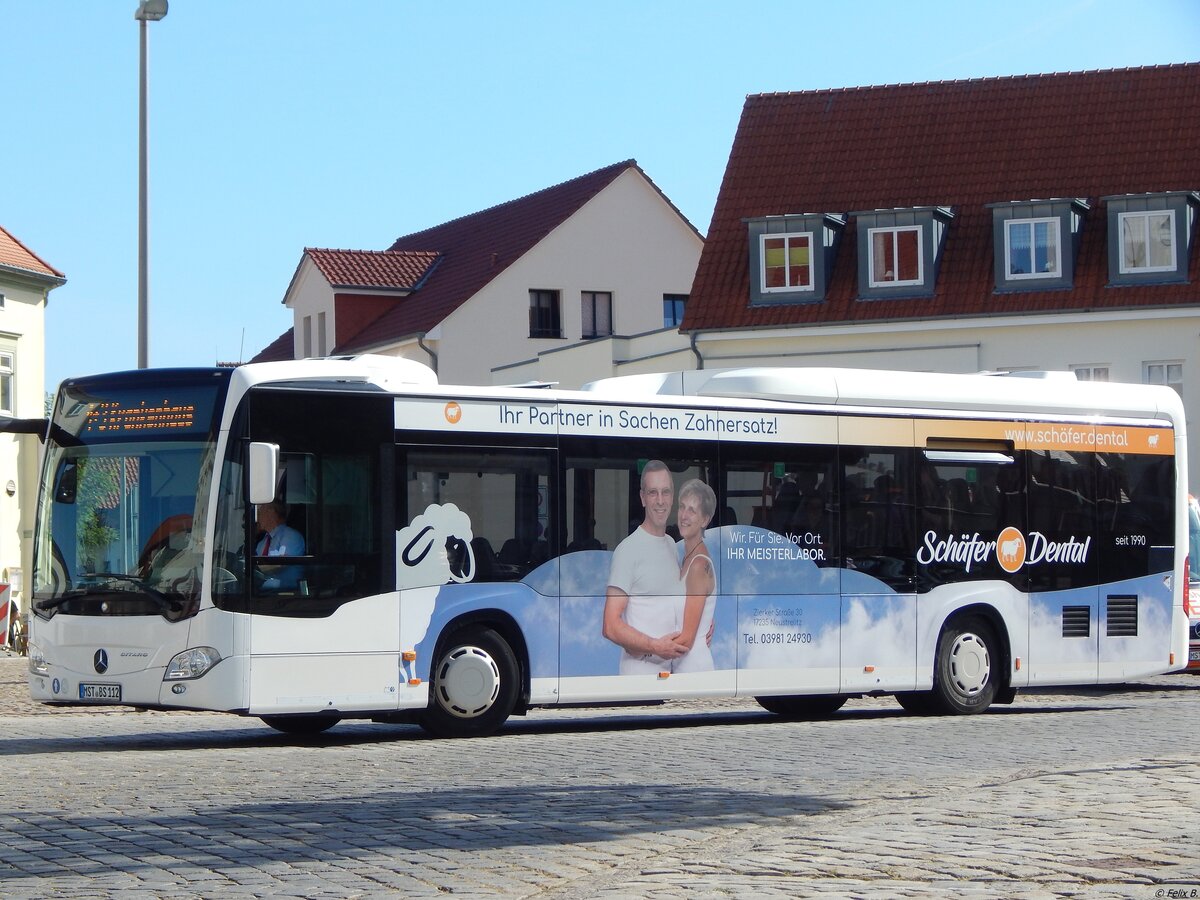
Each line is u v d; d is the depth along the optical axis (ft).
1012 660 64.59
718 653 58.23
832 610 60.64
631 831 32.22
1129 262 140.56
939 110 152.76
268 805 35.94
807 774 41.68
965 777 40.16
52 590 51.85
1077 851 28.94
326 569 51.29
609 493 56.54
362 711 51.83
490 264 198.39
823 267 146.20
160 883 27.12
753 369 60.59
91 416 52.39
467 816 34.22
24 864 28.81
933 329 142.92
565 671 55.47
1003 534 64.64
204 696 49.39
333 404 51.85
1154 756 44.52
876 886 26.08
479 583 53.98
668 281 202.28
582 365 160.56
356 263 208.74
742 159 154.30
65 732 58.85
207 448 50.31
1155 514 68.54
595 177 203.21
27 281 146.30
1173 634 68.74
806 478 60.54
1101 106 148.97
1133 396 68.54
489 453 54.44
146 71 82.53
